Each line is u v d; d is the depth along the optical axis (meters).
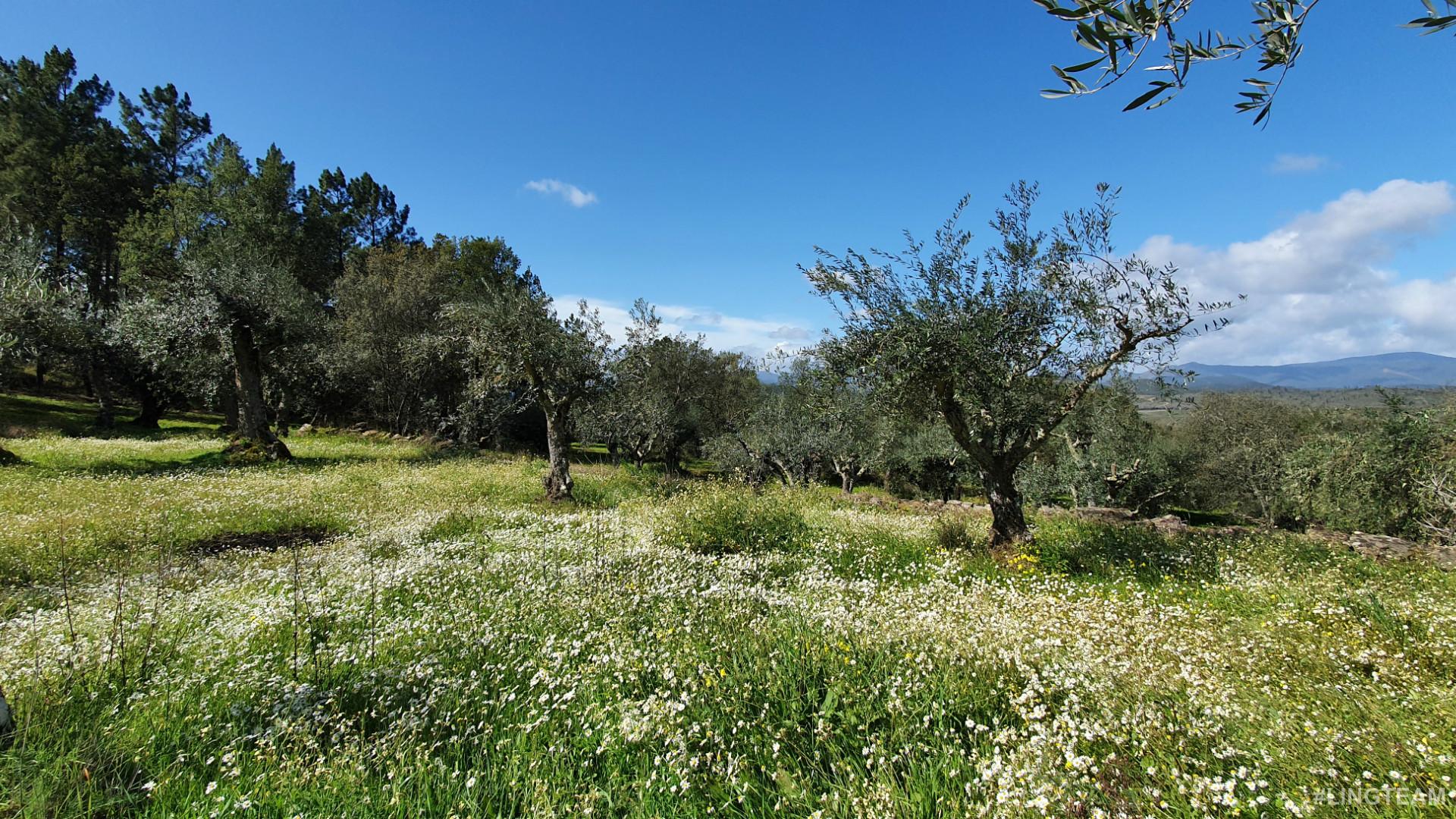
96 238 42.03
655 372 30.50
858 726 3.95
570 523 13.27
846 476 30.23
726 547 10.70
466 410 21.61
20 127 40.38
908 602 6.73
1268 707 4.04
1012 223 10.09
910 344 9.46
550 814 3.11
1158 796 3.04
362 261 52.22
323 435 36.12
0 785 3.46
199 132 49.38
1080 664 4.55
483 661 5.36
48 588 8.49
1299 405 44.06
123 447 24.62
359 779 3.60
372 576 8.09
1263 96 2.63
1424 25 2.27
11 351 20.22
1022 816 2.95
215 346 23.67
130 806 3.50
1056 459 31.22
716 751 3.81
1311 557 9.39
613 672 4.88
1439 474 16.56
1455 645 5.07
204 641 5.99
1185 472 37.53
